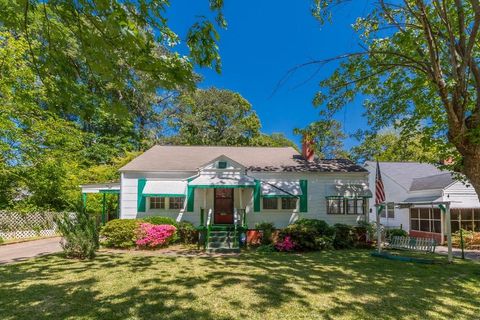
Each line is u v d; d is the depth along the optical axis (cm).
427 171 3006
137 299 781
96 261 1275
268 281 985
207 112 4422
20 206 2102
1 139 1903
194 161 2130
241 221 1923
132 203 1936
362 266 1266
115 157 3500
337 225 1892
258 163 2158
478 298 847
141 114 3872
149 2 451
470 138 1038
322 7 1231
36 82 1656
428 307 765
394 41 1355
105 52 423
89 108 518
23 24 464
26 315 672
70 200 2358
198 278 1007
